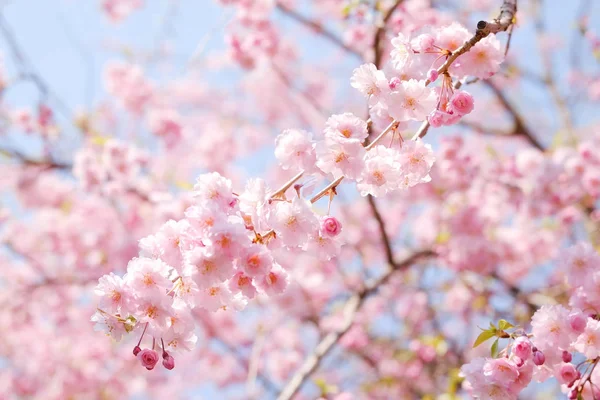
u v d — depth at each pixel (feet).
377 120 9.11
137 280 7.73
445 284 25.79
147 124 28.60
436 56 8.97
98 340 30.09
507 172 21.75
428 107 8.27
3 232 30.14
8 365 30.91
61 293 29.91
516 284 25.95
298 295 26.48
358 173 7.94
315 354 19.07
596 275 9.70
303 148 8.06
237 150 30.12
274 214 7.73
